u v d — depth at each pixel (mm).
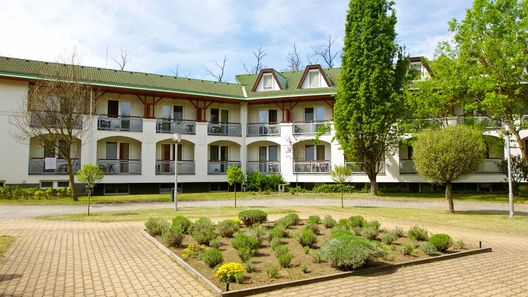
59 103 22828
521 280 6988
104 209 18875
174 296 6004
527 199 22625
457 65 21828
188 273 7293
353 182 29047
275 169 31375
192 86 31594
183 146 30516
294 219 12805
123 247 9742
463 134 16578
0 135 23688
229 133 31516
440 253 8953
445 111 24781
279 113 32531
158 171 28531
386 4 25531
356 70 25500
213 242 9281
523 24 19094
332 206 20125
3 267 7730
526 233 12336
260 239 9758
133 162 27547
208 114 31922
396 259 8273
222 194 27312
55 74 23250
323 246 7941
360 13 25734
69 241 10516
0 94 23875
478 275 7309
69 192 23750
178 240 9375
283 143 31031
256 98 31219
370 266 7652
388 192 27922
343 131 26094
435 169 16594
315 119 31688
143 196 25281
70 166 22578
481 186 27625
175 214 16484
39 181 24500
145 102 28641
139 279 6918
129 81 28672
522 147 22750
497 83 20547
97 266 7828
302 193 27750
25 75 23875
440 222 14383
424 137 17234
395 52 25188
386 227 12922
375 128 24344
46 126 22281
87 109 25578
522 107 23375
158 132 28484
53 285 6566
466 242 10586
